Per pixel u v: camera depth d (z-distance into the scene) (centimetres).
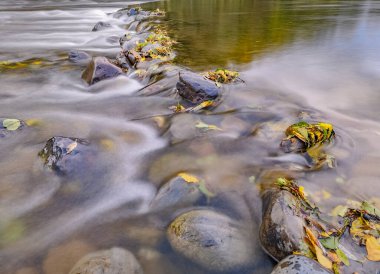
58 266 75
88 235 84
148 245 79
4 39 370
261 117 149
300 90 183
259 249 77
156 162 118
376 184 98
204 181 102
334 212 86
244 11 560
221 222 82
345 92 178
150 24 420
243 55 255
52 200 98
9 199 98
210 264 72
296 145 118
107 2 831
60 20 537
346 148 118
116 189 103
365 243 75
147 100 179
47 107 174
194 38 323
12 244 82
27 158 119
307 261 64
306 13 497
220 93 170
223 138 130
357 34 323
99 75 206
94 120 156
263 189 98
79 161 111
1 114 162
